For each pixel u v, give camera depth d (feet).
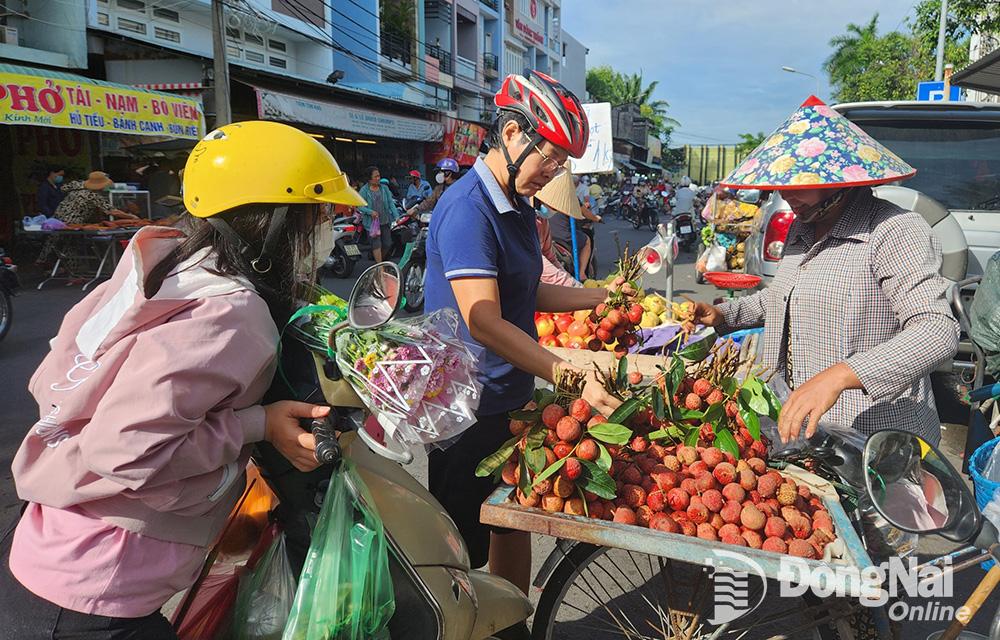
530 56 130.00
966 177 16.71
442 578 5.53
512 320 7.47
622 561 9.00
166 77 43.39
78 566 4.28
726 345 6.76
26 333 23.54
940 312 6.62
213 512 4.77
